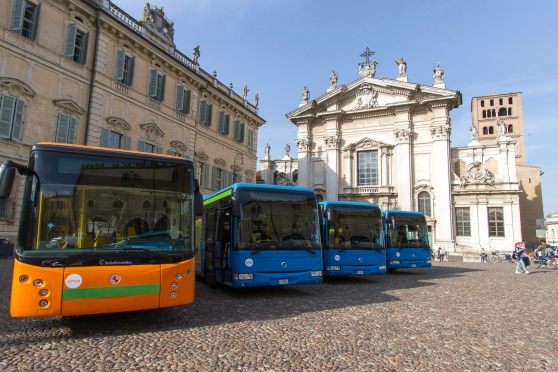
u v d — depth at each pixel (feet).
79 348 20.77
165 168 26.35
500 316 30.32
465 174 128.16
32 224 21.99
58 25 70.49
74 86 72.54
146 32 87.92
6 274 47.24
